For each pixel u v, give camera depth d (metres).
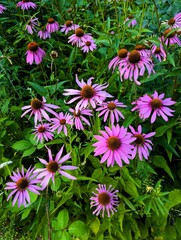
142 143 0.45
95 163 0.53
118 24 0.68
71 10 0.87
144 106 0.47
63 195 0.51
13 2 0.91
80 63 0.77
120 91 0.58
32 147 0.57
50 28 0.81
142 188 0.49
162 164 0.53
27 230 0.59
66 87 0.71
